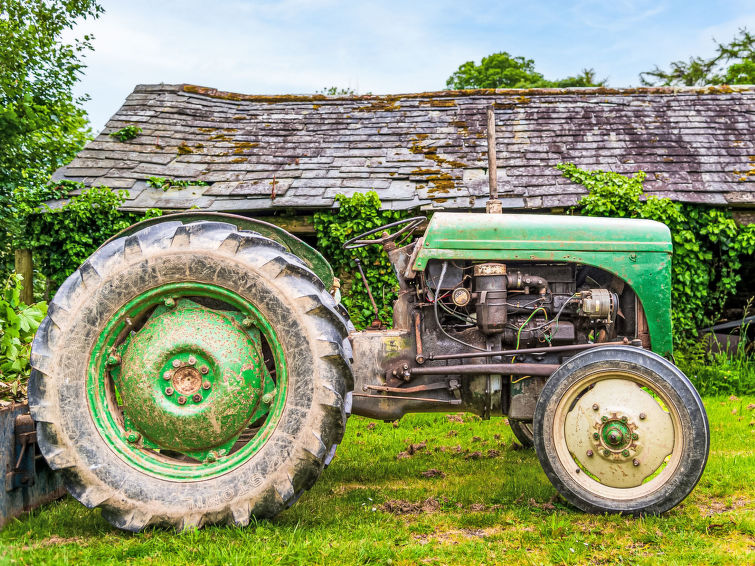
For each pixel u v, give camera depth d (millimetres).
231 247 3453
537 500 3854
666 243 3988
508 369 3889
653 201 8234
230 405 3389
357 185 8656
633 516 3473
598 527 3342
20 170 11156
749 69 23562
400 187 8602
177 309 3506
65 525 3502
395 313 4184
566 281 4078
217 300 3717
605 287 4191
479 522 3504
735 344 8836
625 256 3953
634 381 3576
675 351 8531
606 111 10070
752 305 10281
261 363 3479
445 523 3523
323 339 3363
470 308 4035
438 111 10297
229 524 3324
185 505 3299
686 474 3404
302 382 3363
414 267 3928
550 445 3592
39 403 3303
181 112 10336
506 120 9953
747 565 2873
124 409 3451
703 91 10445
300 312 3395
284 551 3014
